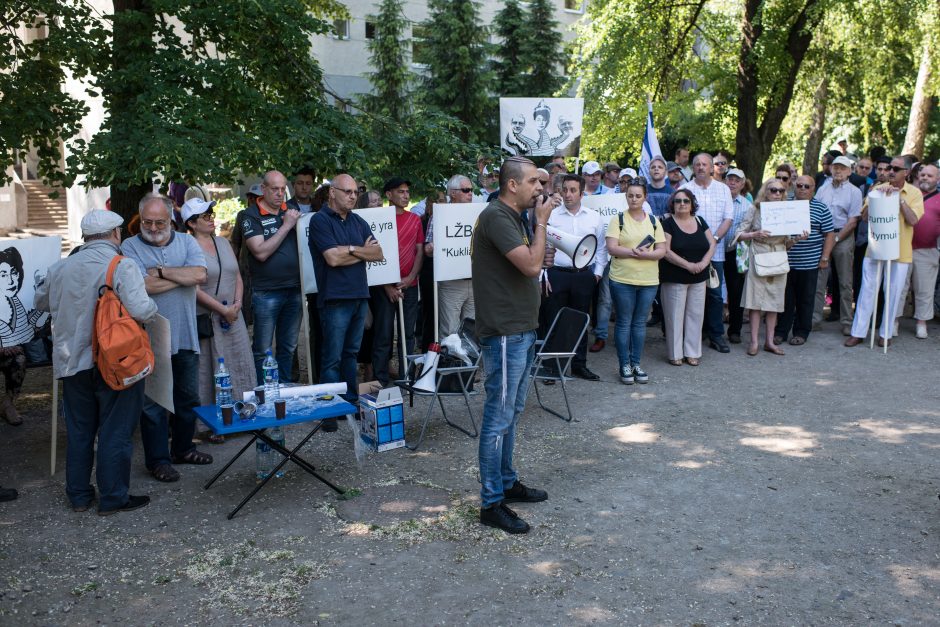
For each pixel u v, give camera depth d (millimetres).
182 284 5211
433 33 25641
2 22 7113
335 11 12305
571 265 7449
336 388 5305
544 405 6914
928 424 6320
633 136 15945
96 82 6832
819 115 21812
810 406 6820
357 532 4559
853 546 4320
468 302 7742
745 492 5055
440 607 3762
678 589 3891
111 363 4434
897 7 14414
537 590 3900
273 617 3699
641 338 7543
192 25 7156
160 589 3963
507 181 4246
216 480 5332
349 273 6117
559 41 26656
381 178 7305
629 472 5402
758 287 8344
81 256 4582
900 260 8570
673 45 15078
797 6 13133
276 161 6637
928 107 17141
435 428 6398
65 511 4863
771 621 3600
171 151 6035
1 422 6539
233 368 6074
